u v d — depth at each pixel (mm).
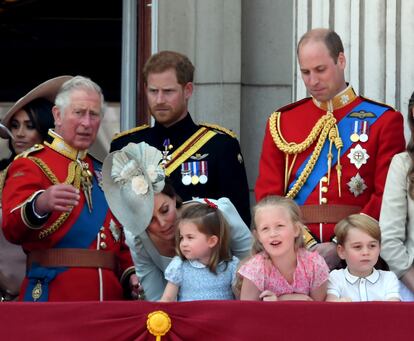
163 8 33594
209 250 25625
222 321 23531
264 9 33594
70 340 23547
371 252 25516
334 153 27734
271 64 33531
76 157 27828
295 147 27859
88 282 27094
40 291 26891
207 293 25609
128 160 26062
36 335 23547
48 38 38969
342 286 25609
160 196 26016
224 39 33344
